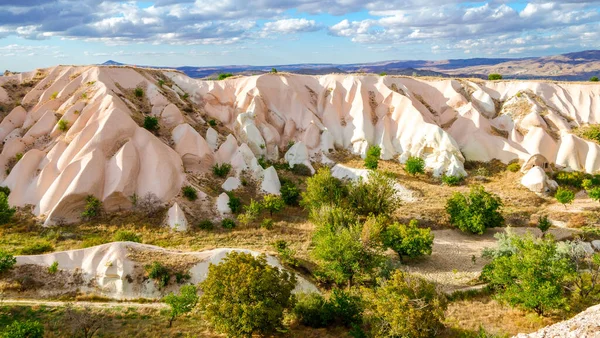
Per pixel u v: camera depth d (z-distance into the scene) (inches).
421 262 1403.8
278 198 1752.0
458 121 2529.5
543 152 2284.7
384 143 2470.5
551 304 978.7
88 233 1427.2
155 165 1689.2
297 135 2564.0
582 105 2549.2
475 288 1203.9
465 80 2883.9
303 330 961.5
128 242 1229.1
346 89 2765.7
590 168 2206.0
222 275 904.3
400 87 2785.4
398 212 1785.2
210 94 2625.5
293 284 985.5
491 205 1614.2
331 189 1697.8
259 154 2331.4
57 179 1572.3
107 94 1985.7
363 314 986.1
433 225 1711.4
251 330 855.1
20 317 943.0
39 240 1354.6
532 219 1755.7
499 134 2466.8
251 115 2421.3
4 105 2204.7
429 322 829.2
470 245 1557.6
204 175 1934.1
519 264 1049.5
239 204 1732.3
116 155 1665.8
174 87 2583.7
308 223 1673.2
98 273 1127.6
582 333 646.5
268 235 1529.3
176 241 1402.6
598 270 1100.5
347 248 1170.0
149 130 1969.7
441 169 2239.2
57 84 2276.1
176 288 1120.2
